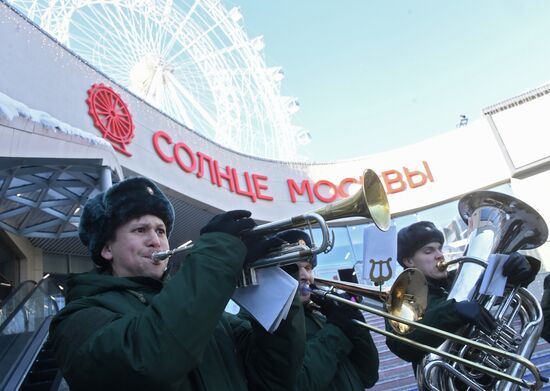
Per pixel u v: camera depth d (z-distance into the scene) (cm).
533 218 241
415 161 1695
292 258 133
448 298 239
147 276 148
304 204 1623
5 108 483
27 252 1037
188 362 105
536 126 1528
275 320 133
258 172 1596
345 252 1555
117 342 105
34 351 505
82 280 140
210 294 111
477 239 252
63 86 959
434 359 214
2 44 830
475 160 1606
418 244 273
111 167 636
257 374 150
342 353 197
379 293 208
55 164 529
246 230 130
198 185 1330
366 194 169
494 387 210
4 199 654
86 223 159
